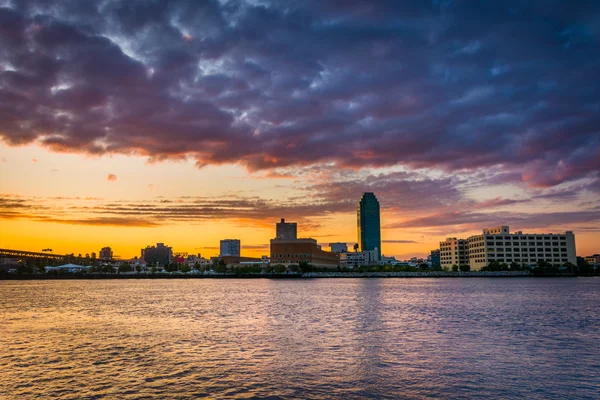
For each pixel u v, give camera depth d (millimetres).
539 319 77812
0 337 60031
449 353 48125
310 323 72688
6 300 130500
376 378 38469
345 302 115625
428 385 36562
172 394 34344
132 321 77250
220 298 134375
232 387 36000
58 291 186500
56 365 43188
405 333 61875
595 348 51094
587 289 179250
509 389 35531
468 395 34094
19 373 40312
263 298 132875
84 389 35562
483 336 59344
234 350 49938
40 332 64562
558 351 49312
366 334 60969
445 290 174375
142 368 41906
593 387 36094
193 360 45000
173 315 86438
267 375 39406
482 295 143125
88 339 57969
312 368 41750
